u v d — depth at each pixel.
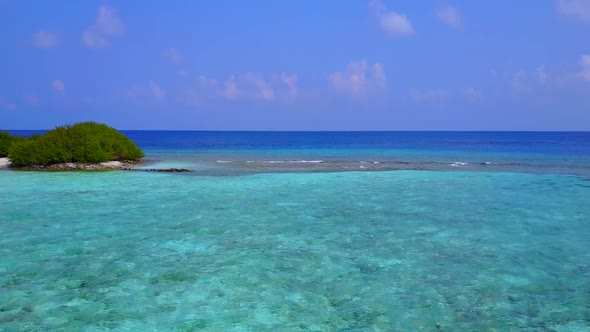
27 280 8.93
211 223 13.88
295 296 8.23
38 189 20.61
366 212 15.67
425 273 9.42
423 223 13.99
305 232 12.81
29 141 31.28
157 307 7.73
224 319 7.30
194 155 46.25
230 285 8.74
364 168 31.28
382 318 7.34
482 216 15.02
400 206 16.84
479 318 7.32
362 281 8.98
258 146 73.06
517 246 11.41
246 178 25.27
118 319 7.26
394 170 29.91
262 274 9.34
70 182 23.14
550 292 8.39
